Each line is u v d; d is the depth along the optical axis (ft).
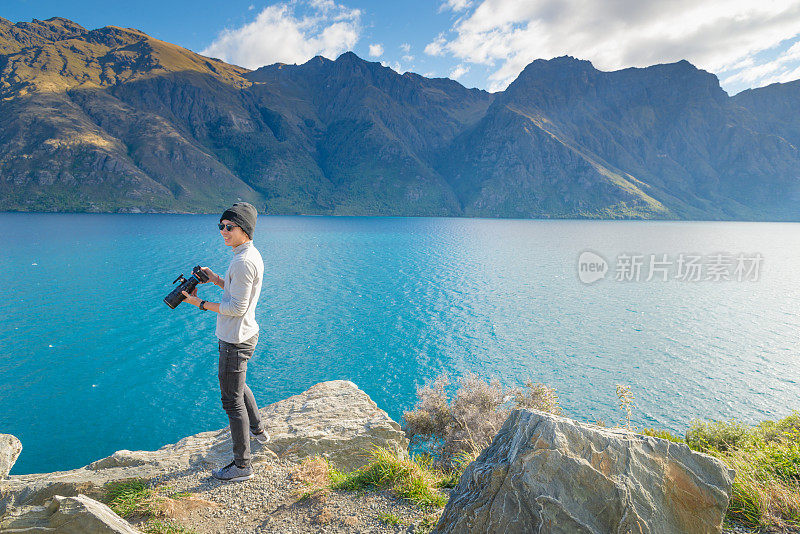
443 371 156.56
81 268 311.88
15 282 265.13
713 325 228.84
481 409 72.74
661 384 150.61
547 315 241.14
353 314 230.07
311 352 170.81
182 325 197.26
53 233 523.70
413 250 497.46
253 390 133.80
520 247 540.93
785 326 228.22
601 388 146.10
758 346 194.29
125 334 182.50
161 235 532.73
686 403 136.05
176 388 131.34
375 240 593.42
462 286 309.63
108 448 98.43
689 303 282.15
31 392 126.41
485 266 395.14
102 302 228.84
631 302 280.92
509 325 219.20
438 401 74.74
